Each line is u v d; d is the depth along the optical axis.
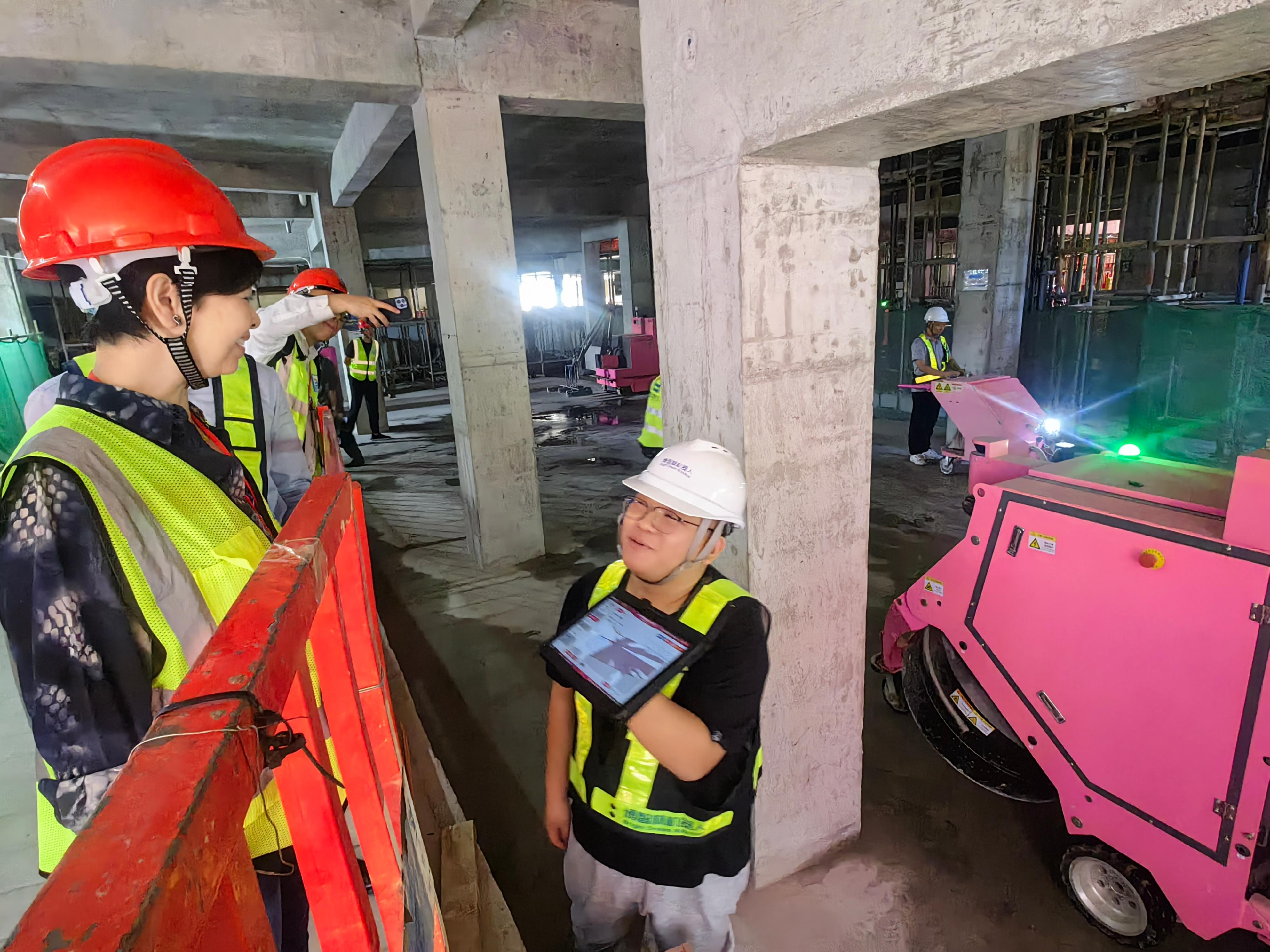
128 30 3.75
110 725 0.86
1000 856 2.42
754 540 1.91
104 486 0.89
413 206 12.46
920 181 10.26
